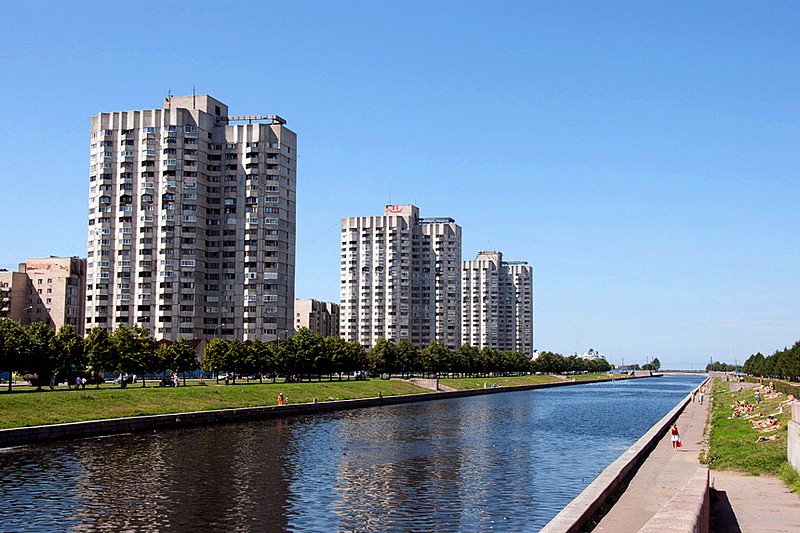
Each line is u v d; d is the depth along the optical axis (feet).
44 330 374.02
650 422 384.88
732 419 308.60
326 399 458.09
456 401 562.25
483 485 184.03
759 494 135.44
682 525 73.61
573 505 119.44
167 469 202.39
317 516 148.77
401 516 149.28
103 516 146.61
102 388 391.04
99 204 650.84
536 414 437.99
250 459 224.12
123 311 642.63
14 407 269.03
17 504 156.04
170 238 649.61
